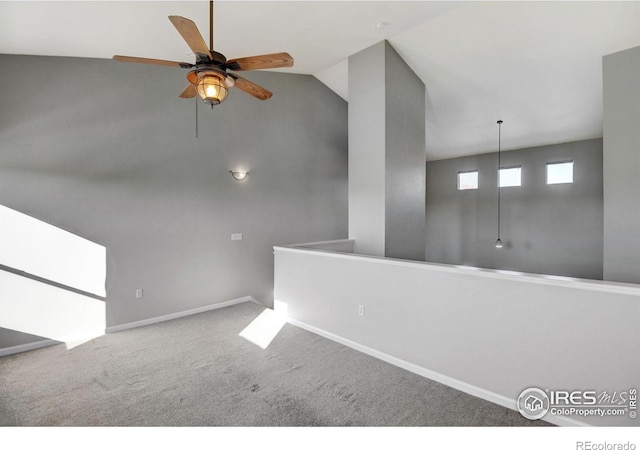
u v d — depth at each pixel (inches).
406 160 176.4
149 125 158.2
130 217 153.2
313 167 231.1
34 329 130.1
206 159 178.5
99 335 144.0
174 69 165.6
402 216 173.2
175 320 163.3
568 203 262.7
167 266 165.2
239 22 125.6
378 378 106.8
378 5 125.9
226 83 90.1
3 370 113.1
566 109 206.1
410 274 110.6
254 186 199.6
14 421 86.4
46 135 131.3
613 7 122.5
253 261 199.9
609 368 75.7
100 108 144.0
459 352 99.5
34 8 96.0
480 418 86.0
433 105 225.5
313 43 157.3
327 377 107.7
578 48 145.9
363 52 168.1
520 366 88.3
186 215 171.5
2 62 122.6
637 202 132.8
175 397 96.9
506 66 170.6
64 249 136.2
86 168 140.9
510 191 293.9
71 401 95.1
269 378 107.3
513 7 132.2
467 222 322.0
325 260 139.6
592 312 77.4
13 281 125.8
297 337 140.9
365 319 125.0
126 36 122.6
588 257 253.8
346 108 254.5
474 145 288.7
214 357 122.7
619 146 137.4
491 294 92.6
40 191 130.4
